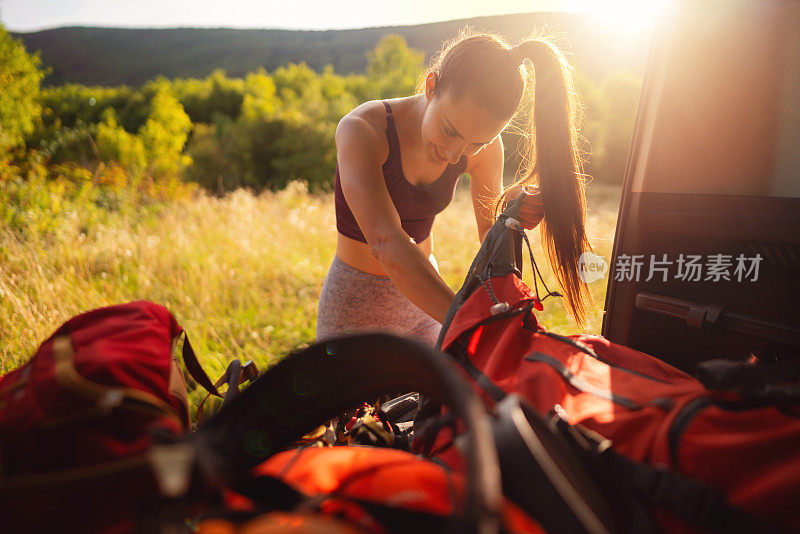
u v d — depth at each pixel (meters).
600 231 7.29
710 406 0.94
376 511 0.81
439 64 1.71
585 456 0.94
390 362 1.12
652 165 1.77
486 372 1.21
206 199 9.15
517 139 1.85
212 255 5.26
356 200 1.70
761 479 0.79
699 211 1.67
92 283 3.98
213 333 3.41
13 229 5.81
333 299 2.19
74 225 6.09
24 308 3.28
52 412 0.85
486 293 1.37
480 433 0.65
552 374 1.14
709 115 1.65
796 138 1.48
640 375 1.20
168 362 1.08
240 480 0.90
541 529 0.79
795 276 1.52
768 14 1.53
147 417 0.89
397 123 1.85
